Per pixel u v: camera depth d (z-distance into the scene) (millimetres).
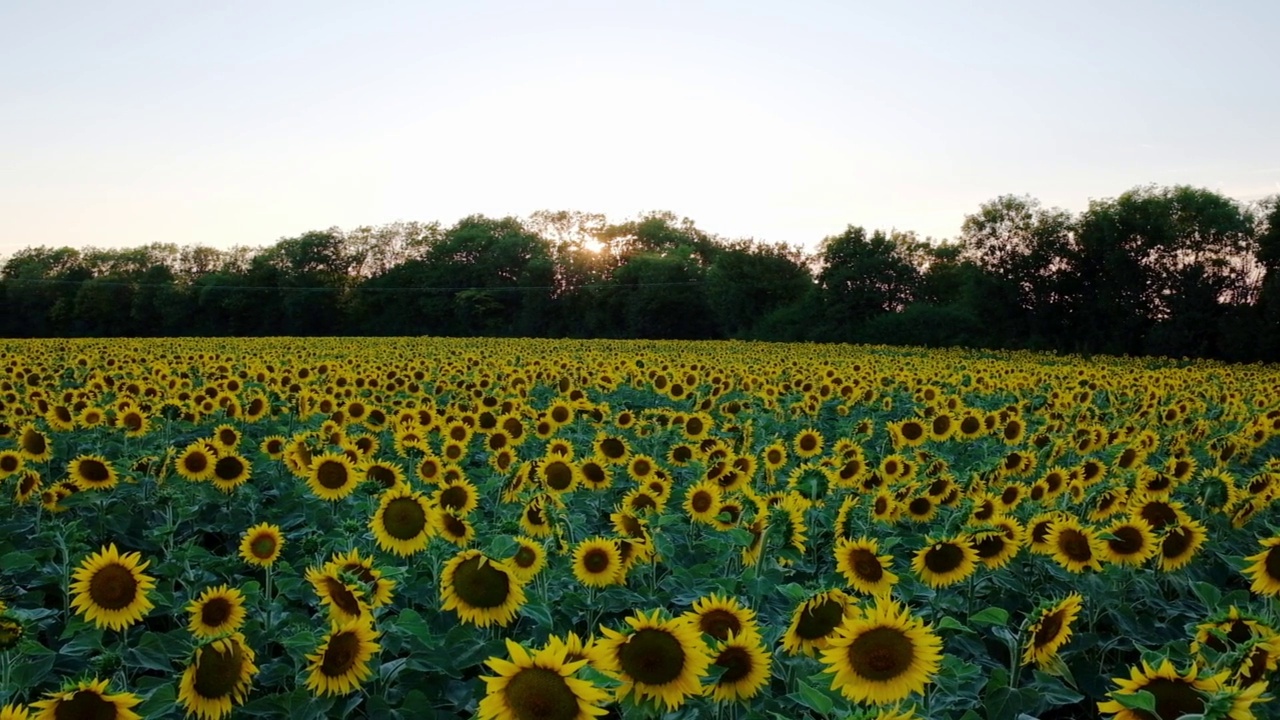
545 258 115375
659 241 130625
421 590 6039
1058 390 17875
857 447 8789
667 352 41625
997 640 5914
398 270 119562
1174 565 6043
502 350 43500
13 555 6430
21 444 9945
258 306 116438
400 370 20547
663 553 6617
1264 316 56281
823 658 3697
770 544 6039
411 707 4777
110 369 22078
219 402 13945
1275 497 7402
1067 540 5953
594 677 3383
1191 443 11945
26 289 121438
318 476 7812
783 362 30984
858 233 80500
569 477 8414
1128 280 61688
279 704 4574
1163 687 3418
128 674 5684
